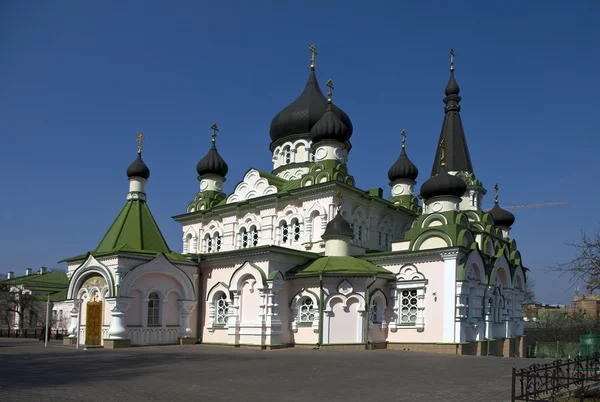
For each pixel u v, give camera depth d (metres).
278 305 32.31
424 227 34.53
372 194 41.88
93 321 32.06
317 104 44.50
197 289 36.16
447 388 15.14
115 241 33.44
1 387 14.55
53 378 16.59
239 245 41.78
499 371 19.77
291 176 43.78
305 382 16.08
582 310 59.44
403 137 47.97
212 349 30.45
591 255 21.73
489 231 40.28
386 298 33.78
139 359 23.30
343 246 34.25
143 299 32.62
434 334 31.62
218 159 46.56
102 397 12.86
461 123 48.56
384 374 18.39
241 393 13.75
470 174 45.62
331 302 31.61
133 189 36.84
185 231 46.28
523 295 43.94
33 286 65.88
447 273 31.73
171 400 12.52
